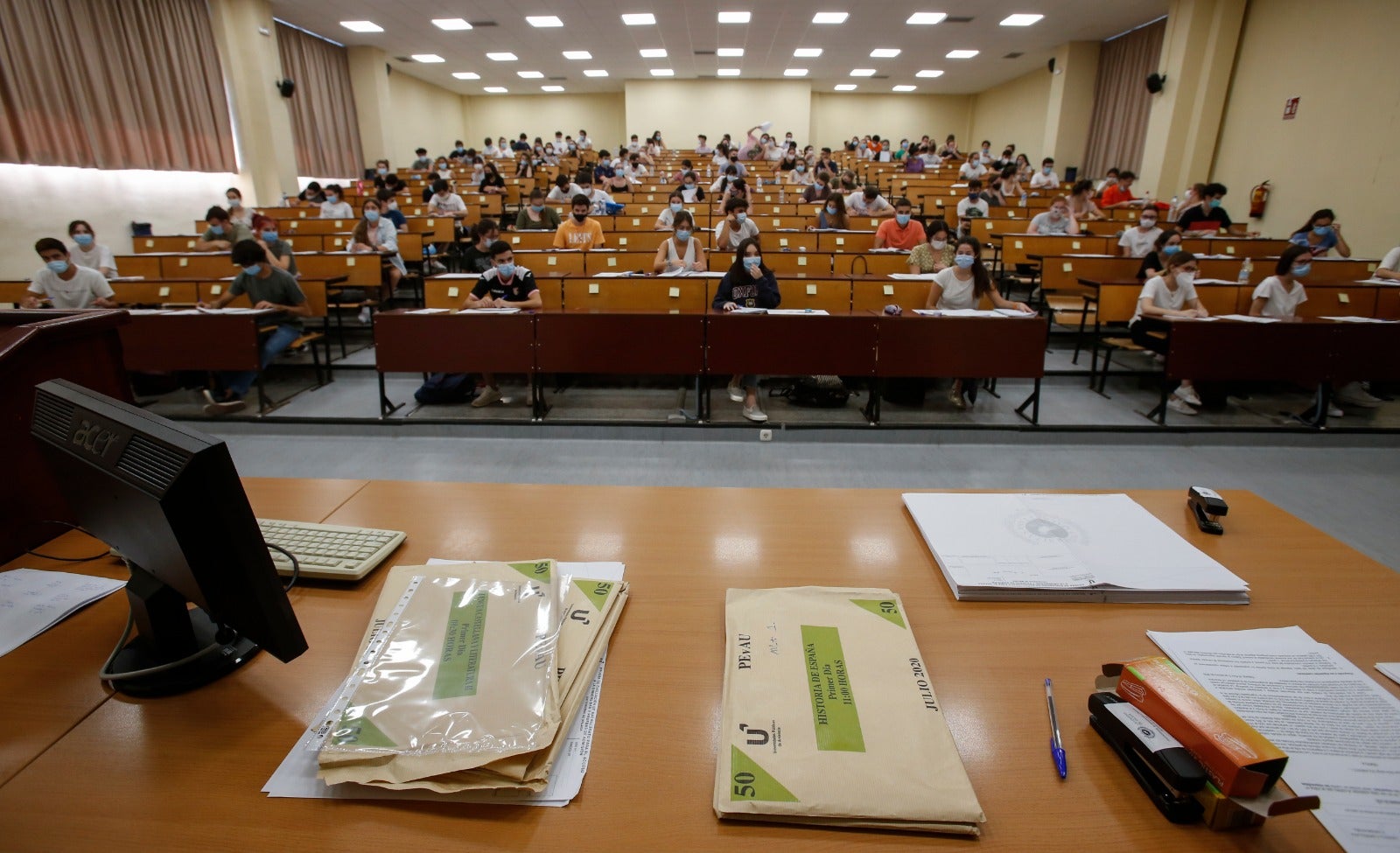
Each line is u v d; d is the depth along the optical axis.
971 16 10.36
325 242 6.39
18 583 1.03
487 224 4.90
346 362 4.98
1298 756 0.69
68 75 6.90
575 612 0.92
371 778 0.66
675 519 1.25
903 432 3.70
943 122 18.36
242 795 0.67
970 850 0.61
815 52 13.03
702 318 3.59
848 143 16.95
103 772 0.69
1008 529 1.15
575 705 0.76
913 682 0.79
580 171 9.55
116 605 0.99
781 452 3.57
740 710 0.74
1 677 0.84
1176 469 3.37
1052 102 12.88
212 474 0.64
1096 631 0.92
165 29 8.05
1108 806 0.65
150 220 8.09
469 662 0.79
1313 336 3.56
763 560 1.11
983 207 7.14
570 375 4.74
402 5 9.66
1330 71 7.09
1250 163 8.23
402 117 15.01
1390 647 0.88
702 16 10.38
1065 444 3.70
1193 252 5.82
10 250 6.59
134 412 0.74
